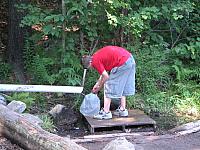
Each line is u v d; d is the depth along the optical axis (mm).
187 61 7520
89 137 5355
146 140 5285
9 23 7590
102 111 5809
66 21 6590
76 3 6395
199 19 7609
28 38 7309
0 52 7984
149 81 6863
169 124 5969
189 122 5953
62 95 6652
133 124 5648
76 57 6715
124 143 4188
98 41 7113
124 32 6676
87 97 5824
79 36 6891
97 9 6555
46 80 6641
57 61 6824
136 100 6527
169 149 4980
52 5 7582
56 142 3775
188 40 7473
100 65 5492
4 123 4426
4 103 5609
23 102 5879
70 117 5895
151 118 6078
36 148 3951
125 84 5742
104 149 4234
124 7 6527
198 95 6824
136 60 6883
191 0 7473
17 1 7434
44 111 6090
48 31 6434
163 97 6707
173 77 7340
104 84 5730
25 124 4223
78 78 6543
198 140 5324
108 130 5668
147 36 7281
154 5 7199
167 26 7676
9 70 7379
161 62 7203
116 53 5547
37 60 6852
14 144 4340
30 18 6500
